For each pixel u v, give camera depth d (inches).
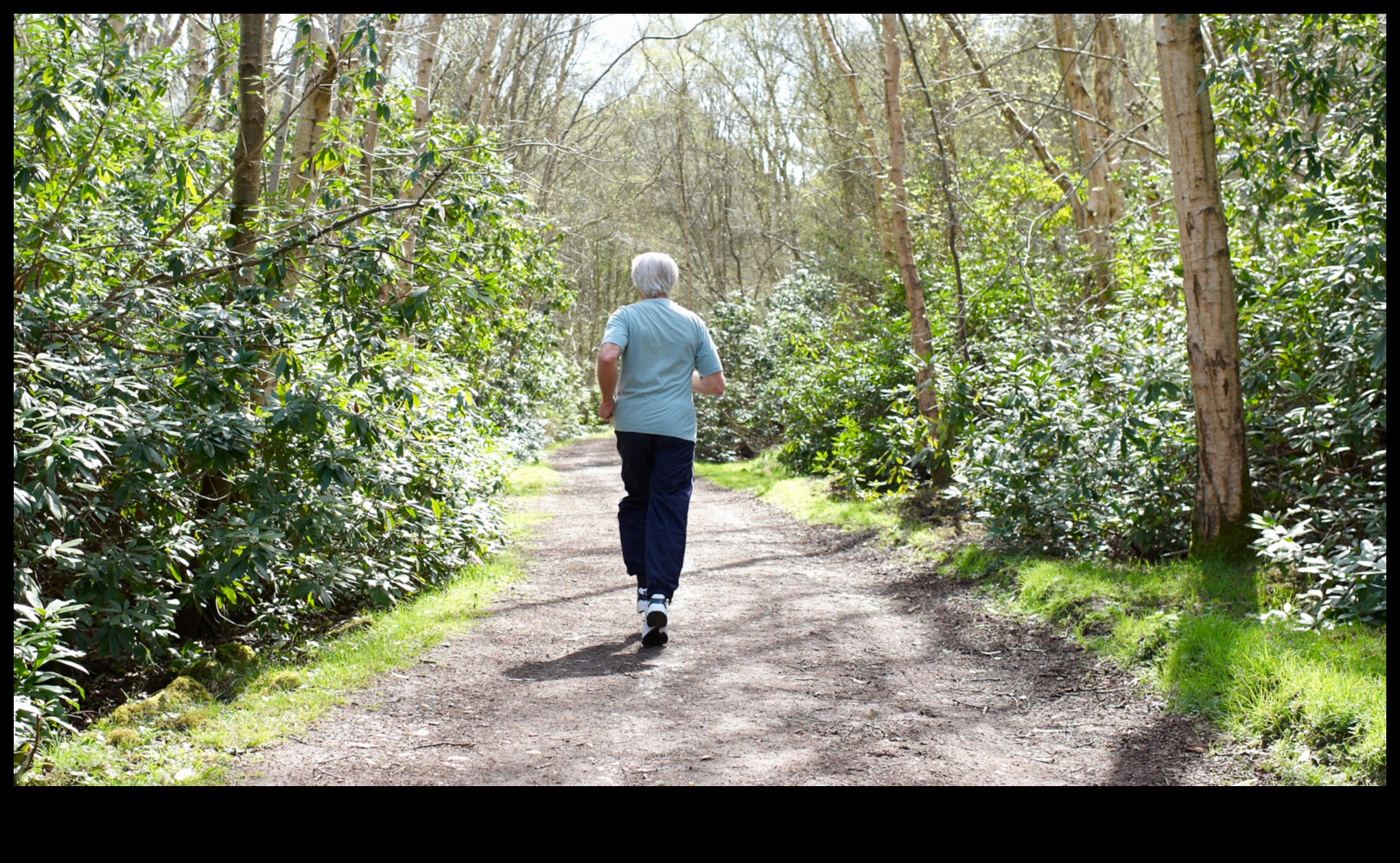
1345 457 218.4
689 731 129.8
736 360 852.6
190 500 187.0
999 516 249.3
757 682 154.1
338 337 190.1
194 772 114.7
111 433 149.3
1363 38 210.4
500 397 624.1
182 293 182.7
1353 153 217.6
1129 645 155.9
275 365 170.6
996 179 530.3
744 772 114.0
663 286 176.1
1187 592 180.2
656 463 175.5
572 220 925.2
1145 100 387.2
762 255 1338.6
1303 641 141.4
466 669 167.2
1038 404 233.9
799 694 147.4
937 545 273.0
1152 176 322.3
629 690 150.5
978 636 184.4
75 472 132.5
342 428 203.3
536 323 610.2
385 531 230.1
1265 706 119.6
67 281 172.1
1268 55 232.2
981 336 439.5
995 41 654.5
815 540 329.4
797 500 439.5
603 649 178.9
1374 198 203.3
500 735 130.2
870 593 233.0
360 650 178.9
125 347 178.1
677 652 174.9
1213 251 200.8
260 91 207.6
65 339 162.6
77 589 155.4
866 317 592.1
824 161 897.5
